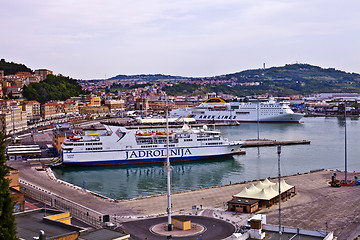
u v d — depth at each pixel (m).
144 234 76.44
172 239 73.50
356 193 109.19
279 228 67.25
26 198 103.44
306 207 96.25
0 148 41.56
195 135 188.38
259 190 100.94
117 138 180.25
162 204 102.50
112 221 85.75
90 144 177.25
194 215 90.50
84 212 92.56
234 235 68.69
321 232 67.38
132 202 105.56
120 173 163.75
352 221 84.88
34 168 161.62
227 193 113.50
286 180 129.50
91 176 158.00
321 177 133.50
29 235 57.00
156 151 184.00
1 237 38.69
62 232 58.62
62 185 129.00
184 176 154.88
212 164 179.00
